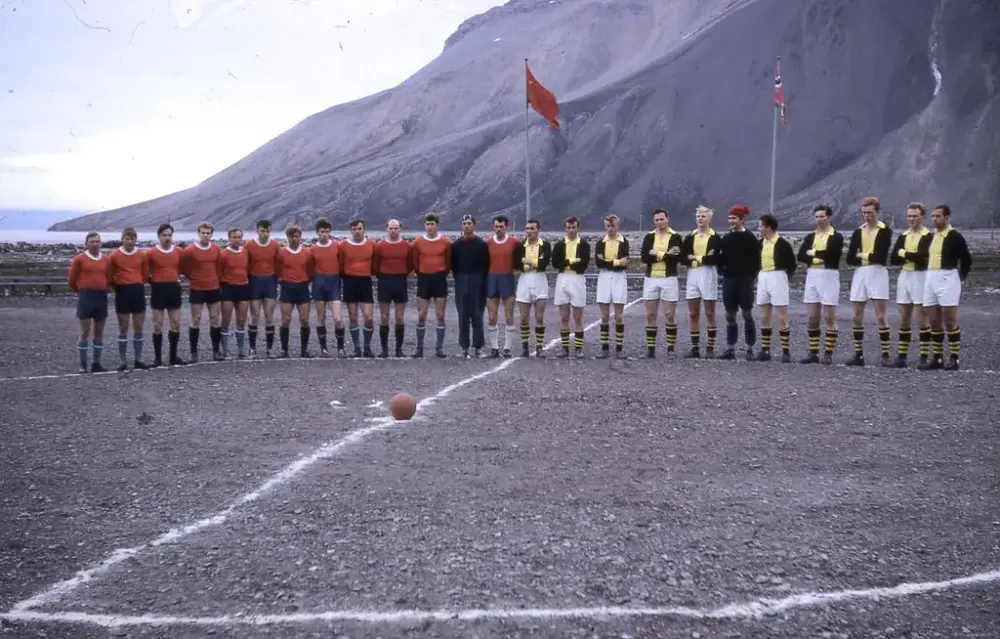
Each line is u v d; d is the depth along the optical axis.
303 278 14.46
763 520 5.86
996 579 4.89
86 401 10.37
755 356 13.70
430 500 6.29
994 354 14.19
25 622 4.37
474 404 9.91
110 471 7.14
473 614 4.43
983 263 36.97
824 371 12.41
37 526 5.79
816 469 7.11
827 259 13.01
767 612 4.46
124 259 13.16
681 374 12.11
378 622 4.34
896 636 4.21
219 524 5.80
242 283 14.30
